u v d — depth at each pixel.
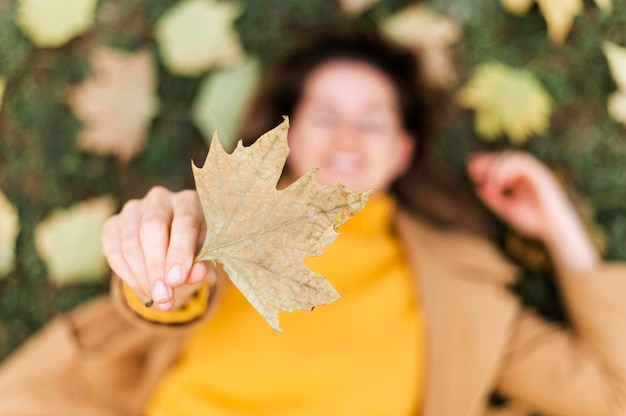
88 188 0.94
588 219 0.90
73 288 0.92
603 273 0.76
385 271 0.76
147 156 0.94
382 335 0.73
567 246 0.80
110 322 0.81
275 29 0.94
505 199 0.84
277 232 0.34
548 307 0.89
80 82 0.94
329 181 0.78
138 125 0.92
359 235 0.77
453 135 0.93
